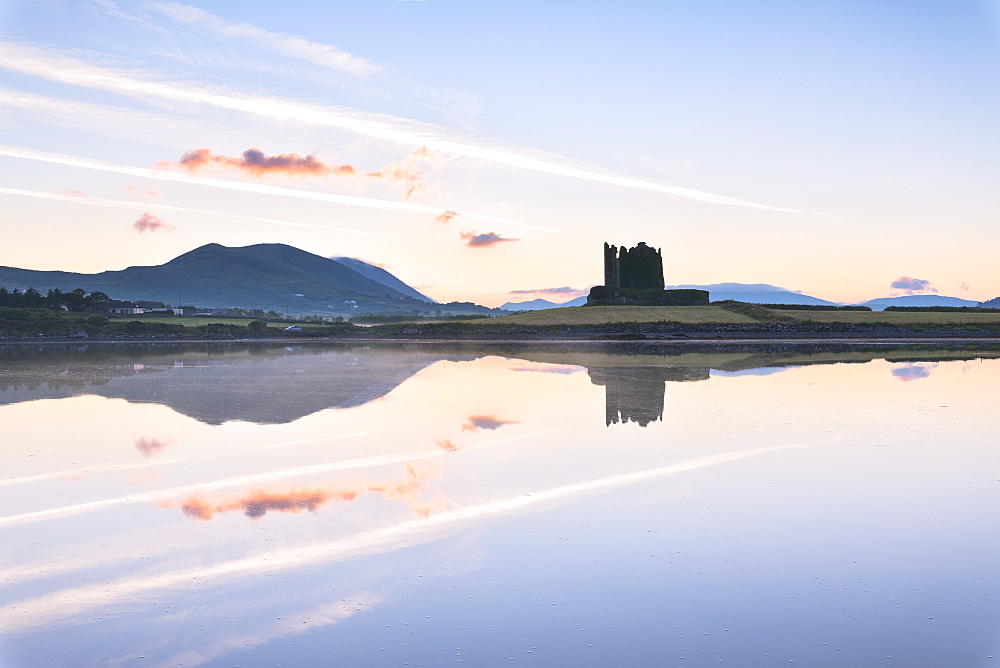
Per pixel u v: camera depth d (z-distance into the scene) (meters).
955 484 14.80
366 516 12.64
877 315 118.94
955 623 8.48
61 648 8.00
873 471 15.95
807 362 48.56
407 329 110.56
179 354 62.44
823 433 20.62
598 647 7.95
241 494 14.09
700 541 11.25
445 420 23.20
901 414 24.25
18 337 101.25
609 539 11.37
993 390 31.41
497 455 17.72
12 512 12.91
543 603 9.05
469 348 71.56
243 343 88.56
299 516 12.65
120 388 33.00
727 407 25.97
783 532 11.68
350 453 17.98
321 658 7.75
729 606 8.94
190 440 19.72
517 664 7.59
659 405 26.58
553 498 13.77
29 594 9.38
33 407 26.56
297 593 9.38
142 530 11.88
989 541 11.25
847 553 10.73
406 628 8.41
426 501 13.59
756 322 110.75
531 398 28.91
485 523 12.20
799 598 9.16
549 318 117.00
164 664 7.64
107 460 17.16
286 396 29.81
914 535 11.55
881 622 8.52
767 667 7.53
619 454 17.77
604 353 60.41
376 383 35.28
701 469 16.14
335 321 172.62
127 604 9.08
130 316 156.50
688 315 118.12
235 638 8.20
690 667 7.53
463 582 9.70
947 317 117.12
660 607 8.92
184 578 9.88
